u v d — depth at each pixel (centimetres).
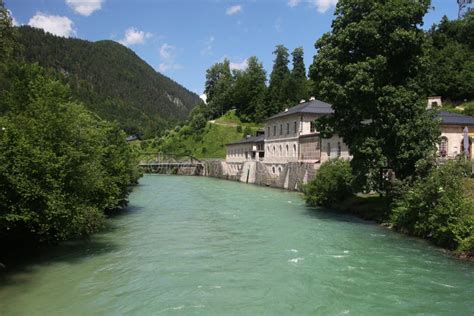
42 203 1439
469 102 7056
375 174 2662
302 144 5725
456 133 3700
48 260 1684
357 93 2605
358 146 2648
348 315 1138
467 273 1527
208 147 11262
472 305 1216
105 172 2359
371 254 1809
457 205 1936
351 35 2667
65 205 1561
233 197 4378
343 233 2291
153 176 9288
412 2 2633
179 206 3559
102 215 2259
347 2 2778
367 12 2711
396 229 2366
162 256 1770
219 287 1365
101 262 1662
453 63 7612
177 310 1163
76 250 1870
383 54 2645
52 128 1619
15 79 2239
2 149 1397
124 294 1290
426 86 2864
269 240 2106
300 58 13238
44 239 1705
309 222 2662
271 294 1300
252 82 13075
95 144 2003
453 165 2111
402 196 2406
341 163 3391
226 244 2012
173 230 2388
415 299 1260
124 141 3562
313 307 1193
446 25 9031
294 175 5403
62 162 1527
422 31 2695
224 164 9050
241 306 1197
